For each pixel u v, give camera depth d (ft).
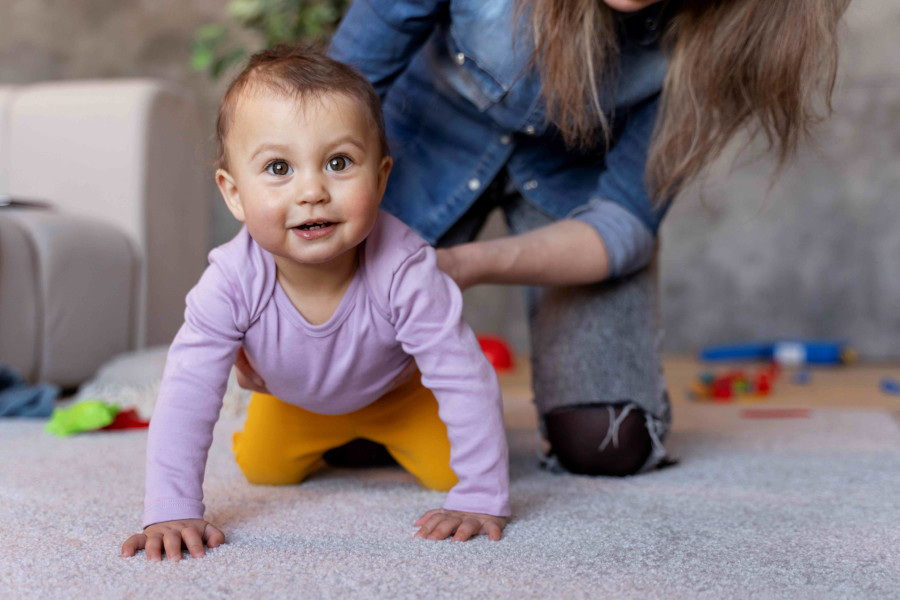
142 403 6.07
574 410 4.03
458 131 4.22
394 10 3.75
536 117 3.94
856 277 10.68
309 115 2.70
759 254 10.98
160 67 12.34
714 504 3.44
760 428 5.50
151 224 8.14
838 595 2.39
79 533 2.99
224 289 2.98
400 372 3.34
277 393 3.37
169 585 2.45
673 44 3.80
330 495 3.59
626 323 4.15
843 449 4.72
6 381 6.33
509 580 2.49
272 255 3.05
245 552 2.76
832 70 3.51
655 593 2.39
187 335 2.99
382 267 3.03
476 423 3.02
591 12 3.44
